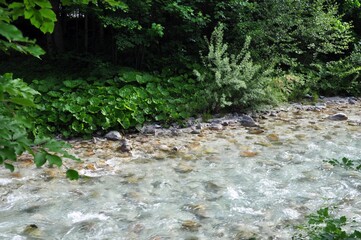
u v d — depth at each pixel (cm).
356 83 1025
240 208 403
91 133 664
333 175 498
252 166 529
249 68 812
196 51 998
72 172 116
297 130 714
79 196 425
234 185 463
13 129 112
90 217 379
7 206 395
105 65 855
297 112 856
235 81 780
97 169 507
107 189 446
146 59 962
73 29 1138
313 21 1031
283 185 465
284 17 997
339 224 276
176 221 374
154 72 912
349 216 381
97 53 984
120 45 834
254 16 1081
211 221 375
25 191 432
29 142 112
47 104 693
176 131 698
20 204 401
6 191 429
